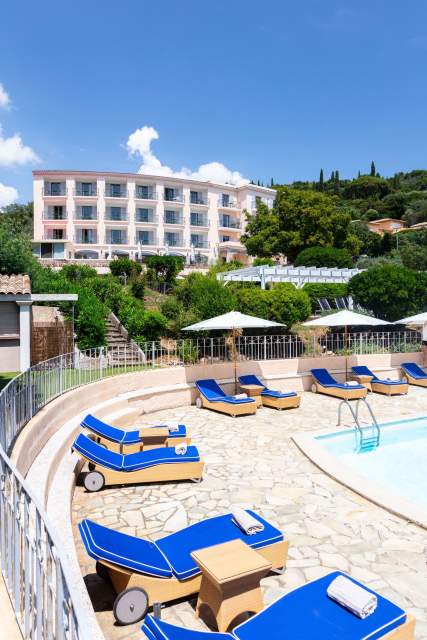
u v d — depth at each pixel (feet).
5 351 43.27
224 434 33.06
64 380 32.17
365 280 70.08
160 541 14.43
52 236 174.29
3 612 10.87
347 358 54.19
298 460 27.22
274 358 52.54
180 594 13.07
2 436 17.75
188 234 186.70
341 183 384.06
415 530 18.29
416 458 30.48
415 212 282.36
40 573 8.93
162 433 27.17
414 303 68.23
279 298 60.44
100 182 173.88
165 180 182.50
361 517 19.45
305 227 131.95
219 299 60.54
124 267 104.32
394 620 10.20
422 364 59.62
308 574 14.89
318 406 43.06
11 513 11.44
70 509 18.43
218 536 14.66
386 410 41.81
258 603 12.08
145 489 22.49
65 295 44.29
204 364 46.11
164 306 67.97
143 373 41.09
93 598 13.76
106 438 26.73
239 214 199.41
